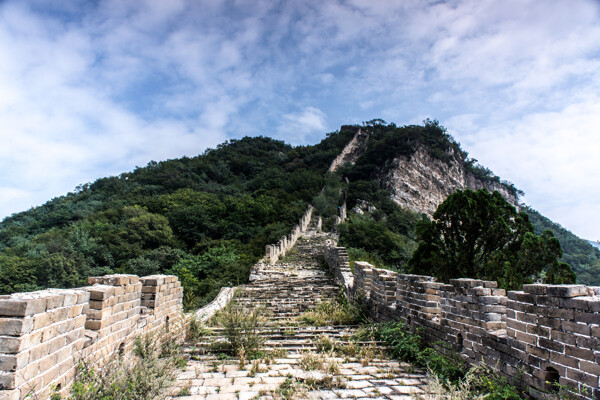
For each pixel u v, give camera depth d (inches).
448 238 574.6
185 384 217.3
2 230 1531.7
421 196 2304.4
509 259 490.0
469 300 235.3
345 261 639.1
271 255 813.9
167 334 285.3
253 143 3366.1
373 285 408.5
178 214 1321.4
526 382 184.5
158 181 2055.9
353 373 242.7
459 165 2933.1
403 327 319.0
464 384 193.0
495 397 184.2
